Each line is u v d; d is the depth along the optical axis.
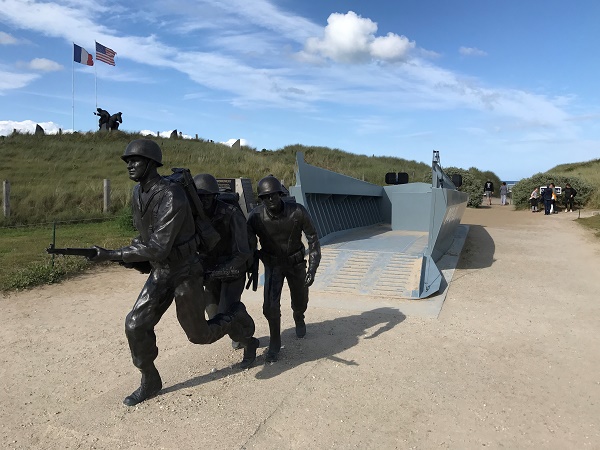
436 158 10.55
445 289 8.95
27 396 4.73
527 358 5.68
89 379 5.14
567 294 8.85
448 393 4.71
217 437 3.85
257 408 4.33
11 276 9.29
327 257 10.24
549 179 29.67
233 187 11.81
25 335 6.50
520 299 8.45
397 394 4.66
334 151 47.28
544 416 4.28
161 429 3.98
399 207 15.38
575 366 5.45
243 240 5.04
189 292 4.39
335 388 4.78
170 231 4.06
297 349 5.89
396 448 3.74
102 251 3.85
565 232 18.05
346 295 8.46
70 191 20.44
